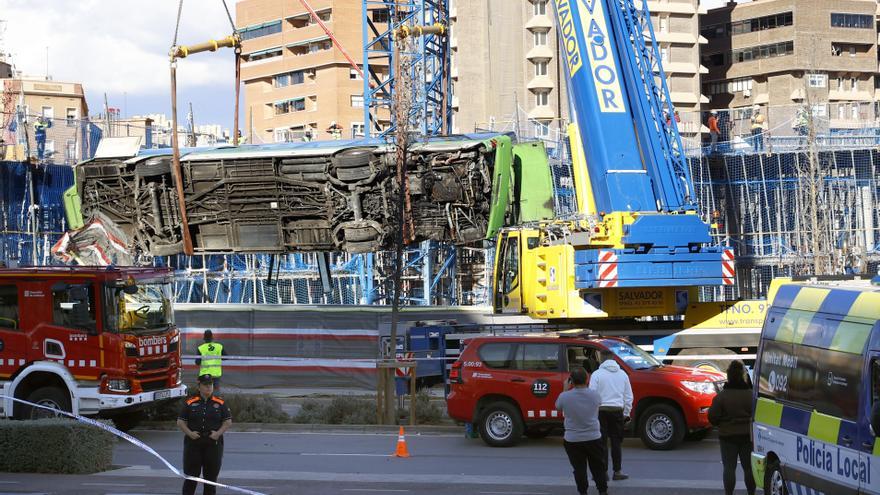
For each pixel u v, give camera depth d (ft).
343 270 165.37
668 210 83.25
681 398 62.08
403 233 98.78
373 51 166.30
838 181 171.42
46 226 153.28
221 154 103.19
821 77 289.53
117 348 69.10
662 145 84.12
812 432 37.55
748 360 84.07
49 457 54.75
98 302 69.36
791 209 177.17
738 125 195.83
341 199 100.73
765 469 42.09
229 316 104.99
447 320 99.91
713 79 323.78
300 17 356.59
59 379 70.23
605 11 85.20
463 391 66.13
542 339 65.41
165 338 73.00
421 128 156.35
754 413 42.91
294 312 103.96
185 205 104.58
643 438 62.95
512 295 88.79
